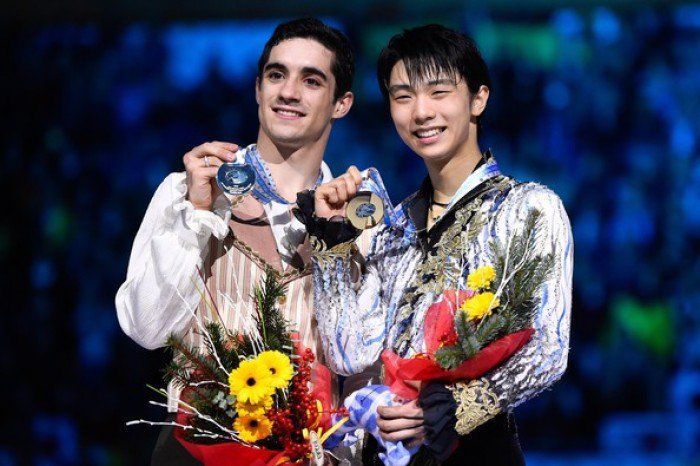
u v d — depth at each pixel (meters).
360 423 9.50
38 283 27.52
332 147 26.78
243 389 9.38
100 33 26.41
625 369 28.58
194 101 26.56
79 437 27.17
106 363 27.42
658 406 28.56
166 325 10.31
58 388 27.36
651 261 28.28
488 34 25.86
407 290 10.02
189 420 9.80
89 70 26.70
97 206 27.31
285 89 10.73
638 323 28.50
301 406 9.64
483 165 10.07
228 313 10.55
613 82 27.03
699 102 27.16
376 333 10.09
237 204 10.09
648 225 28.06
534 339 9.22
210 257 10.62
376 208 9.94
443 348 8.99
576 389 28.72
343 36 11.15
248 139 26.64
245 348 9.82
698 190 27.83
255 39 26.08
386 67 10.20
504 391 9.03
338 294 10.06
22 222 27.42
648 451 28.11
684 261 28.20
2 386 27.39
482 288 9.34
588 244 28.22
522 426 28.62
